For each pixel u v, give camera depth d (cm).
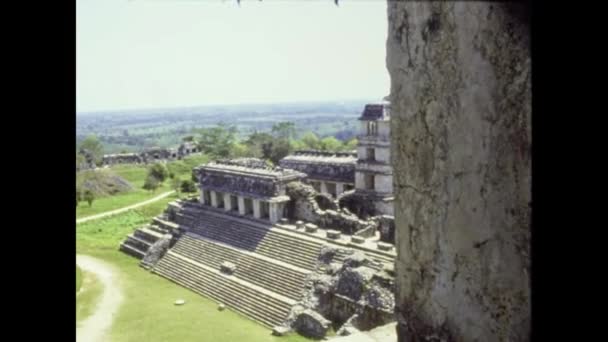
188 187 6850
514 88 391
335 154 4847
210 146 10888
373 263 2742
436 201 491
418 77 501
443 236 486
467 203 452
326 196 3853
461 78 447
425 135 499
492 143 418
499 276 422
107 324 2745
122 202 6731
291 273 3075
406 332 550
